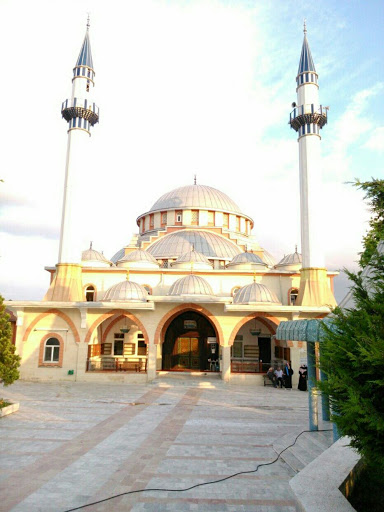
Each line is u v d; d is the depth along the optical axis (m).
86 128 30.97
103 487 8.13
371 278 6.11
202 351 28.17
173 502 7.51
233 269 32.66
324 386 5.70
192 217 41.12
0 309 15.20
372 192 6.35
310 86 31.06
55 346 24.64
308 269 28.52
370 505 5.57
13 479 8.48
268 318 24.41
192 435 12.34
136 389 21.34
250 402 18.14
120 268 31.17
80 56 32.03
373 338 4.95
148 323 24.55
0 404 14.70
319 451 10.45
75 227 29.05
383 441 4.96
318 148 30.27
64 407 16.27
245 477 8.86
